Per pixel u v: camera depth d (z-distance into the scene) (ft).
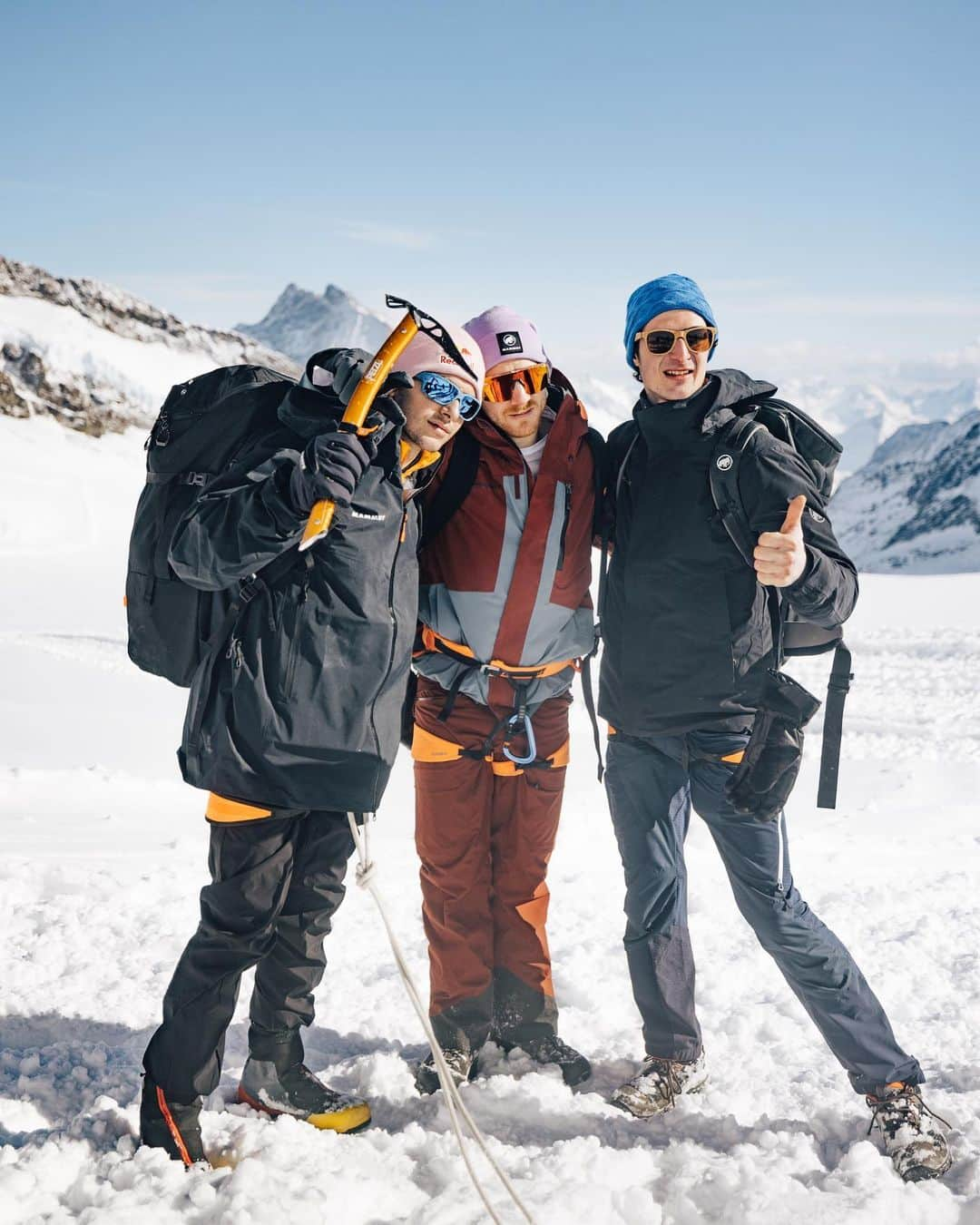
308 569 7.97
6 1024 10.36
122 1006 10.83
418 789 10.05
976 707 32.17
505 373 9.25
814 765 25.14
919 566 653.30
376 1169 8.12
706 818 9.29
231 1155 8.28
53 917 12.89
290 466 7.23
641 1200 7.59
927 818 20.51
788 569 8.14
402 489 8.28
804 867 16.83
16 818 17.89
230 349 470.80
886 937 13.48
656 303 9.12
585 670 10.21
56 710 28.55
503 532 9.45
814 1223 7.27
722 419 8.93
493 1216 7.21
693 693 9.09
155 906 13.48
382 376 7.51
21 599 71.31
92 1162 8.07
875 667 40.16
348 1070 9.83
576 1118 9.04
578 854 17.53
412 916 13.67
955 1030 10.73
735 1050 10.34
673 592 9.07
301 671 7.97
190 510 7.61
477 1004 9.84
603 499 9.91
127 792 20.20
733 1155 8.47
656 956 9.39
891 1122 8.50
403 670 8.39
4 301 401.90
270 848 8.19
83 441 302.25
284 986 8.87
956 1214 7.59
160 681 34.47
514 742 9.83
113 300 453.17
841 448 9.18
